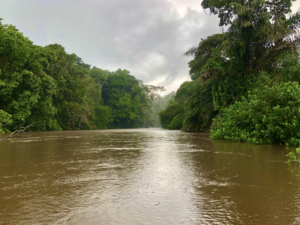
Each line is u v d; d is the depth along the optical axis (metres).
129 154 5.59
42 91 24.78
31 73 21.84
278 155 5.20
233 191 2.49
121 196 2.35
